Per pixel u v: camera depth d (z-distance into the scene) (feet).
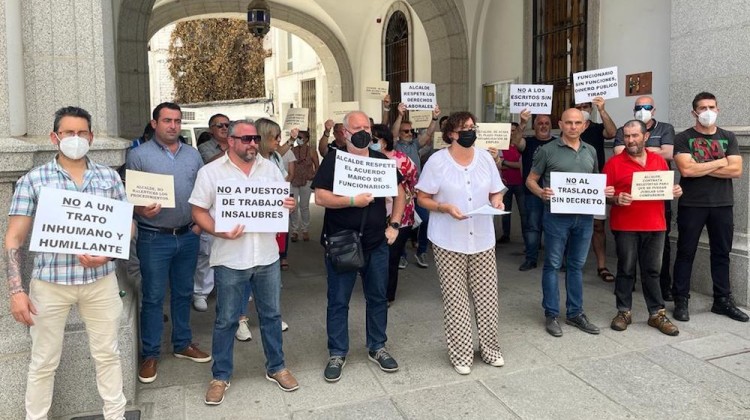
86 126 9.29
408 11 39.45
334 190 12.09
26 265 10.64
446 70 33.58
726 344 14.62
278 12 45.42
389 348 14.82
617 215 15.74
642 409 11.48
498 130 18.62
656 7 22.56
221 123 16.84
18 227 9.10
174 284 13.79
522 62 29.50
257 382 12.93
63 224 9.18
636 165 15.31
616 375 12.99
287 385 12.44
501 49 31.14
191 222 13.28
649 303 15.90
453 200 13.03
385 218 13.07
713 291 17.17
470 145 12.95
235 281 11.81
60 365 10.93
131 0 31.09
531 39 29.14
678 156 16.08
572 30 26.91
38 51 11.09
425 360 14.02
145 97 32.19
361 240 12.69
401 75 41.60
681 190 15.20
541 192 15.30
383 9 43.32
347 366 13.71
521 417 11.26
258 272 12.09
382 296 13.41
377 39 44.65
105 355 10.08
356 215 12.62
